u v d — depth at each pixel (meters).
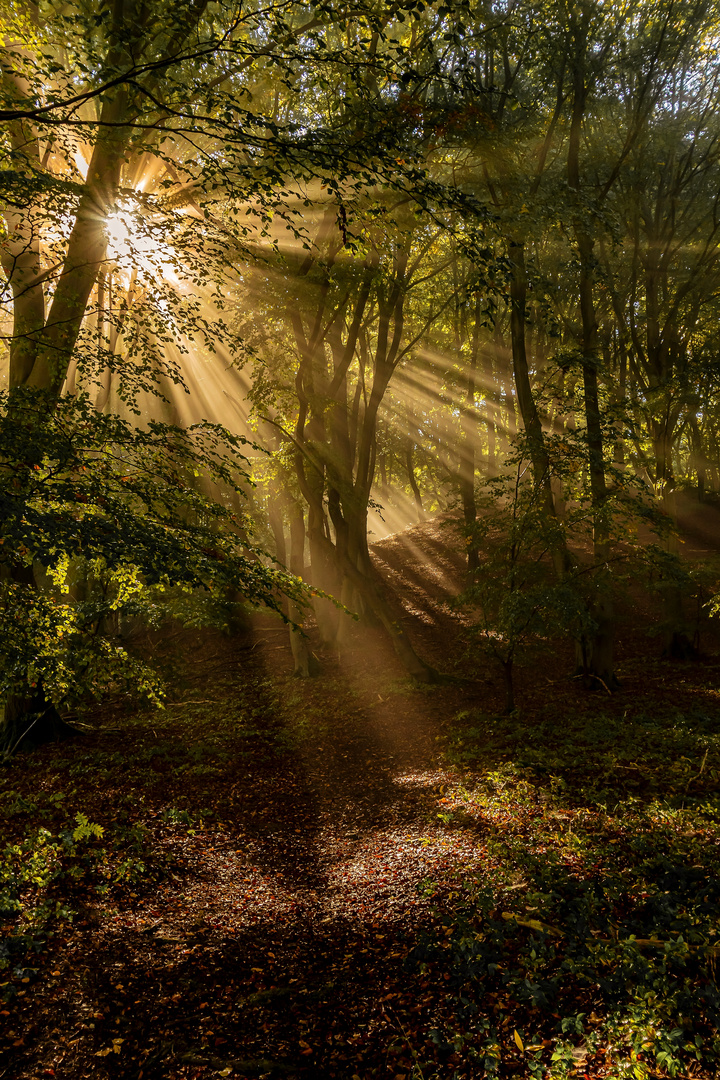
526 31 15.36
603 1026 4.09
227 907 7.15
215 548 6.42
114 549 5.02
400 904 6.68
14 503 4.84
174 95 8.46
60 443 6.09
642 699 15.34
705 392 19.05
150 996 5.23
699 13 15.48
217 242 7.93
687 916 5.00
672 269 20.67
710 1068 3.62
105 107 9.13
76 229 8.95
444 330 28.66
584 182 18.72
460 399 28.22
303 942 6.29
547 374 20.31
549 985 4.56
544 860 6.77
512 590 13.35
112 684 20.75
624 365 24.48
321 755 13.89
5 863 7.47
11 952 5.55
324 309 16.22
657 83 16.17
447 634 22.64
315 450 18.22
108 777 12.45
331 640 22.91
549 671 18.83
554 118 15.67
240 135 6.01
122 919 6.57
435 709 16.09
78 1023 4.81
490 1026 4.38
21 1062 4.39
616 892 5.66
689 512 33.59
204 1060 4.46
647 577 14.86
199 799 11.18
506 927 5.46
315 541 19.02
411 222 13.05
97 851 8.12
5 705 15.29
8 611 7.00
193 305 9.09
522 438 13.83
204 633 26.08
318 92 13.03
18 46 8.81
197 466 7.49
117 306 9.40
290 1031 4.86
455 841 8.13
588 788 9.23
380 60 7.59
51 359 9.75
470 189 15.42
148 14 8.05
